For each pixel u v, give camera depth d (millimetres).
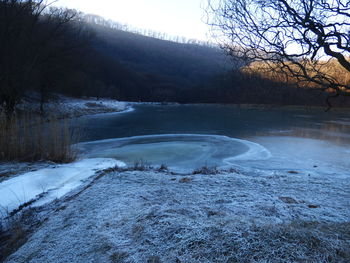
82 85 35719
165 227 2037
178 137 13156
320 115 28375
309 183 4418
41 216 2799
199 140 12242
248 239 1718
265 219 2285
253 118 25344
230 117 26344
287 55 2189
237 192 3488
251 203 2893
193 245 1723
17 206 3047
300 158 8664
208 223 2043
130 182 4023
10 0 10234
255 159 8453
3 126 5859
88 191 3568
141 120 22484
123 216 2445
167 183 3996
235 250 1614
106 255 1801
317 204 2945
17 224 2611
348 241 1684
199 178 4508
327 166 7531
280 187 3979
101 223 2350
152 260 1643
